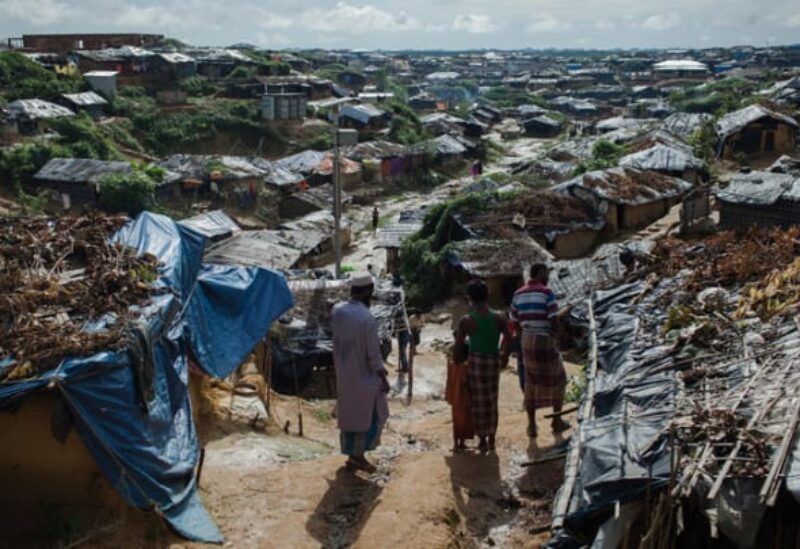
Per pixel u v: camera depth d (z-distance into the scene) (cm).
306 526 671
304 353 1594
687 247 1411
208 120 6475
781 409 582
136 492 650
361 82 11025
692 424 577
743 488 501
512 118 10319
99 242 947
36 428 664
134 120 6256
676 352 770
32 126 5353
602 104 11450
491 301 2422
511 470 784
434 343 1967
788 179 2531
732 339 767
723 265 1045
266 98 6725
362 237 4325
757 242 1193
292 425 1062
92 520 647
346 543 645
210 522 672
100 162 4491
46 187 4431
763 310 816
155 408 720
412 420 1146
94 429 637
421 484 738
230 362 1006
